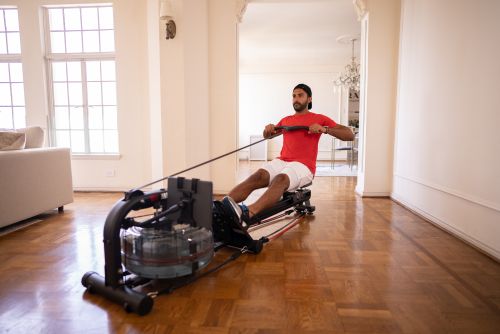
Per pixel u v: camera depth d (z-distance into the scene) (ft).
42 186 9.40
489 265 6.11
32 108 14.12
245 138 28.99
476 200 6.93
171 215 5.62
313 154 8.53
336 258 6.48
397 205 11.14
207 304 4.74
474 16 7.09
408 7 10.69
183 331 4.09
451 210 8.03
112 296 4.71
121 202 4.99
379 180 12.39
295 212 9.87
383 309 4.59
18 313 4.54
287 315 4.44
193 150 12.39
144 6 13.25
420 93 9.73
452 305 4.70
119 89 13.67
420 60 9.76
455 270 5.90
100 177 14.10
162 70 11.83
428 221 9.15
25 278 5.64
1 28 14.61
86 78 14.30
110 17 14.03
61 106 14.49
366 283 5.38
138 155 13.89
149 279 5.20
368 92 11.97
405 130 10.85
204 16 12.00
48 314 4.50
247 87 28.66
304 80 28.30
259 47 23.08
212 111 12.55
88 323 4.28
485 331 4.09
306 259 6.43
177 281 5.34
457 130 7.73
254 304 4.73
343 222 9.07
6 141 8.70
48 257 6.58
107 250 4.73
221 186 12.84
